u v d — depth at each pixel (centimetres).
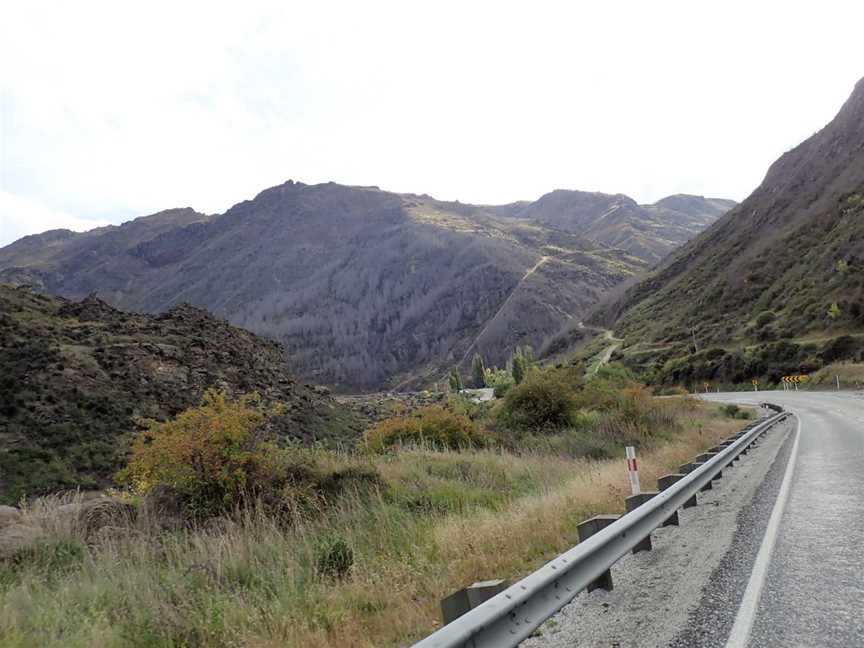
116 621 516
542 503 873
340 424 4772
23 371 3300
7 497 2288
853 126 11631
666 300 12250
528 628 344
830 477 996
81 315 4631
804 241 8981
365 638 461
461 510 973
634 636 383
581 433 2025
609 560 484
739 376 6538
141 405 3441
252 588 595
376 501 1023
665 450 1584
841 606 393
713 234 14750
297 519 857
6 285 4634
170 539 789
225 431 1056
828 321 6156
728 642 352
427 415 2122
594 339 13988
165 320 5019
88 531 864
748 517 736
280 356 5912
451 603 367
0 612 521
